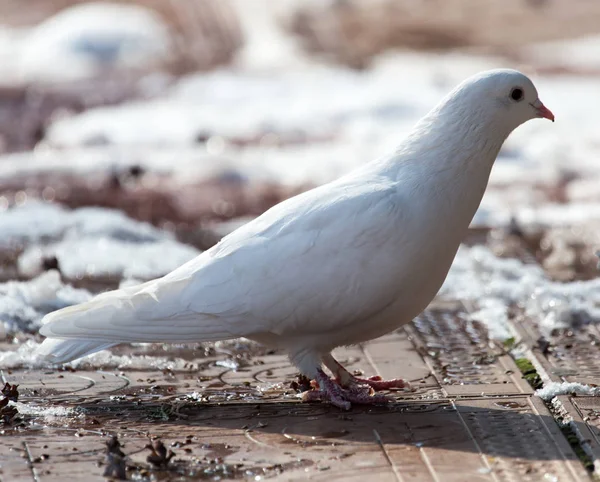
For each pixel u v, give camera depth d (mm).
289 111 24578
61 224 14125
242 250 8141
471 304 11344
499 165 19484
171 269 12617
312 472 7012
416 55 32750
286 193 17750
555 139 21391
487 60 31672
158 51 32125
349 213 8016
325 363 8734
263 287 8008
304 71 29922
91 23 32938
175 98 26797
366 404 8344
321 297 7969
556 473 6969
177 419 8055
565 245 14156
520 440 7559
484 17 37625
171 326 8188
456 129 8219
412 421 7965
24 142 22484
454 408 8234
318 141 21891
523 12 37906
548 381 8914
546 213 16047
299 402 8438
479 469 7047
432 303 11383
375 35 35438
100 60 31438
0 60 32000
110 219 14344
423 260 8070
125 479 6910
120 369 9289
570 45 33500
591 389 8539
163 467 7094
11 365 9289
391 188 8164
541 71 29312
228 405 8367
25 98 27172
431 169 8188
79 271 12422
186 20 36750
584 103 24781
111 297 8375
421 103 24609
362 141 21609
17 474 6973
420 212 8062
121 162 19703
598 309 10805
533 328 10438
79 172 18969
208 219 16141
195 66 31234
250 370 9328
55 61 31203
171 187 17984
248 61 32094
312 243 7984
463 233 8359
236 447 7469
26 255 12898
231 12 38219
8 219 14195
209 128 22938
